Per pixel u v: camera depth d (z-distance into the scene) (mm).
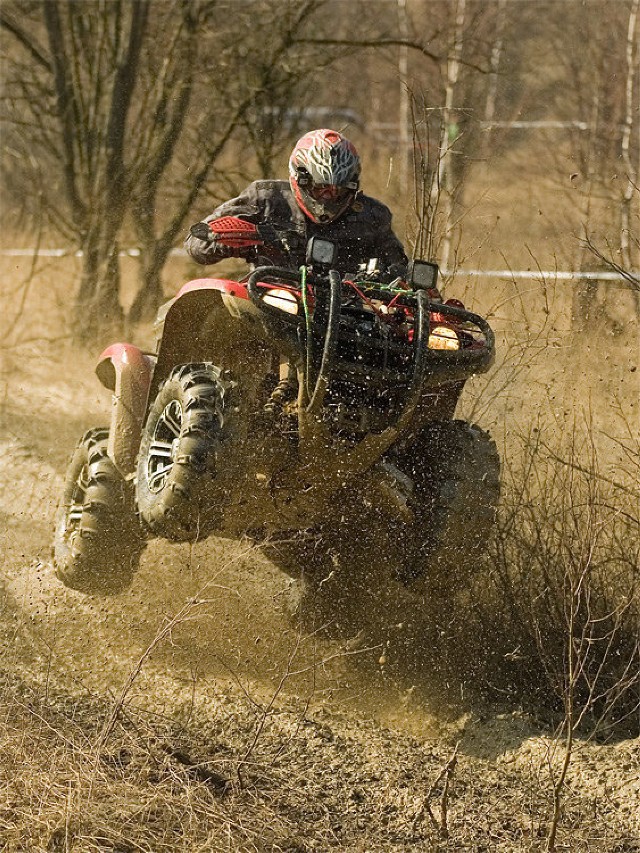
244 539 17000
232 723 13453
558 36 46531
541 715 14859
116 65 39656
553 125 42719
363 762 12805
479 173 39000
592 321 21672
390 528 15172
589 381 19797
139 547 16312
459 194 25875
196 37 38875
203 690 14773
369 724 14406
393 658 16250
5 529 20094
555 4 47688
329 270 13406
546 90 46219
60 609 17062
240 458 13234
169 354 14664
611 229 30031
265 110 39031
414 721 15086
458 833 11344
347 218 15711
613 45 41188
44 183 44625
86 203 39938
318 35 40875
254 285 13164
